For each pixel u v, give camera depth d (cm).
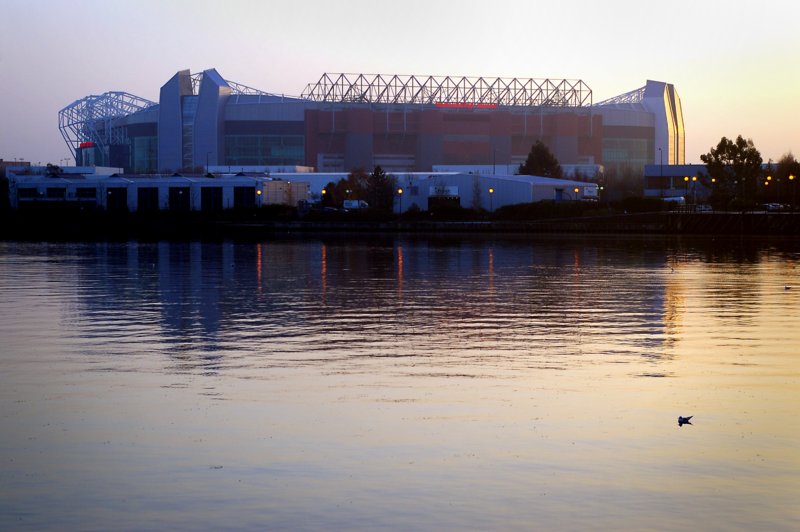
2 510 1822
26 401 2612
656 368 3070
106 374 2966
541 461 2080
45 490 1920
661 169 18650
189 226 14162
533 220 14288
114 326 4009
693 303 4906
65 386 2794
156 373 2980
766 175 16162
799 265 7569
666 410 2505
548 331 3897
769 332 3869
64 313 4441
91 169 19812
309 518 1778
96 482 1961
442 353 3344
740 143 15688
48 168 19625
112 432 2303
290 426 2347
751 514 1798
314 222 14475
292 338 3684
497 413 2467
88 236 12575
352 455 2122
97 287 5688
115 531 1727
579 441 2222
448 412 2478
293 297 5153
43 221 14775
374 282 6059
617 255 8775
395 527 1741
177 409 2516
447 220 14762
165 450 2161
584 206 14612
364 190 18012
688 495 1886
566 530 1730
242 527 1742
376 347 3475
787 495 1886
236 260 8031
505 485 1938
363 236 12425
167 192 15838
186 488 1925
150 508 1828
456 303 4884
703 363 3159
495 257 8475
